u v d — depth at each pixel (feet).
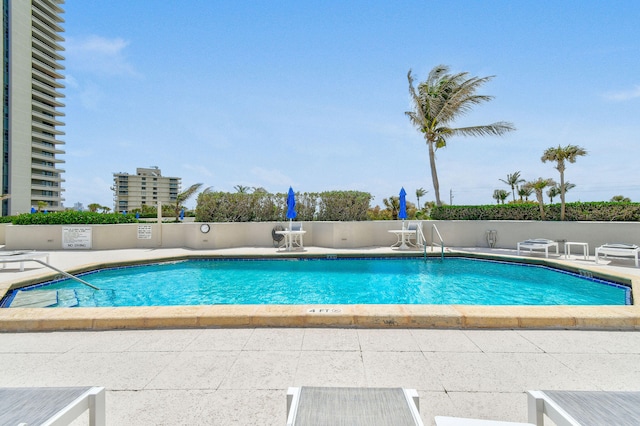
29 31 208.54
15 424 4.79
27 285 23.44
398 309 12.80
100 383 8.34
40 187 216.33
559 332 11.58
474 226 42.14
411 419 4.87
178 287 25.31
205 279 27.81
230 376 8.63
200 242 41.55
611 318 11.83
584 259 30.86
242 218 49.75
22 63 203.00
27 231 40.16
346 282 26.63
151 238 42.98
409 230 41.14
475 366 9.12
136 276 28.78
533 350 10.14
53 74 230.89
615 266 27.37
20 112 201.26
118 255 35.70
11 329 12.05
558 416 5.08
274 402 7.41
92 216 44.19
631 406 5.23
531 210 43.55
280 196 50.83
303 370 8.92
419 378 8.48
